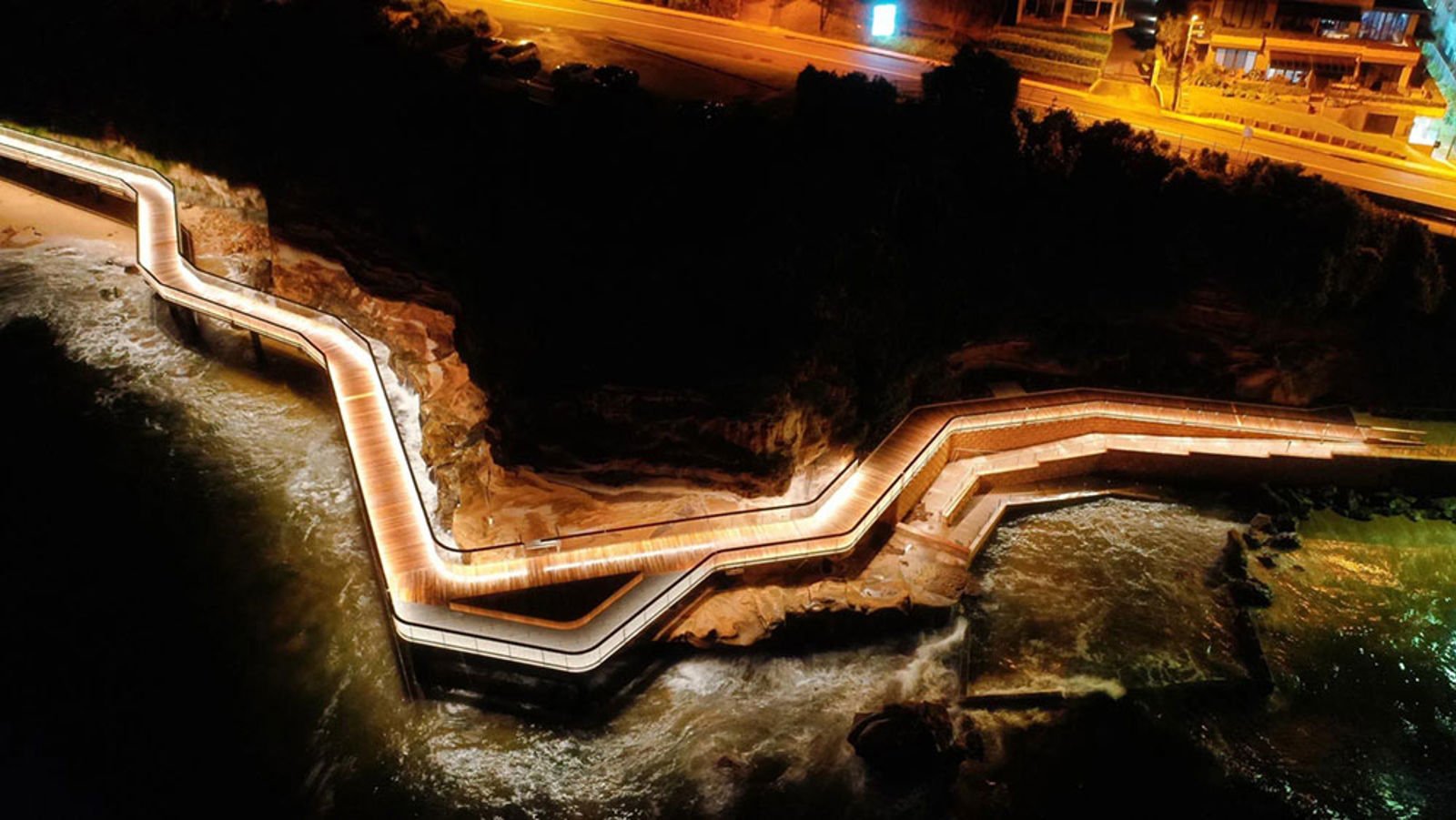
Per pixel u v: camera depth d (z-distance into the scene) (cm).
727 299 3859
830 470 3991
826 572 3691
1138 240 4244
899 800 3053
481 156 4353
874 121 4225
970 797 3058
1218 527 4134
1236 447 4281
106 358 4888
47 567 3744
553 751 3172
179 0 5725
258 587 3684
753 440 3659
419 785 3066
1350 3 5362
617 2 6256
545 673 3269
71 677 3341
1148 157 4228
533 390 3706
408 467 3775
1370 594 3812
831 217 4006
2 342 4956
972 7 5612
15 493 4069
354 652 3447
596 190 4116
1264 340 4381
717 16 6022
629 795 3055
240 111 5175
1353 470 4212
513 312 3934
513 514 3772
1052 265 4322
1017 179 4300
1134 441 4338
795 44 5606
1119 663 3494
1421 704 3409
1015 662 3491
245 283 5144
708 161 4119
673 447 3728
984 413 4209
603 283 3916
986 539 4009
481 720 3250
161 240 5256
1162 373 4503
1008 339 4412
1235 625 3650
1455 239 4188
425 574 3416
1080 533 4084
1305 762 3206
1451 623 3706
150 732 3183
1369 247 4134
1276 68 5438
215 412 4566
